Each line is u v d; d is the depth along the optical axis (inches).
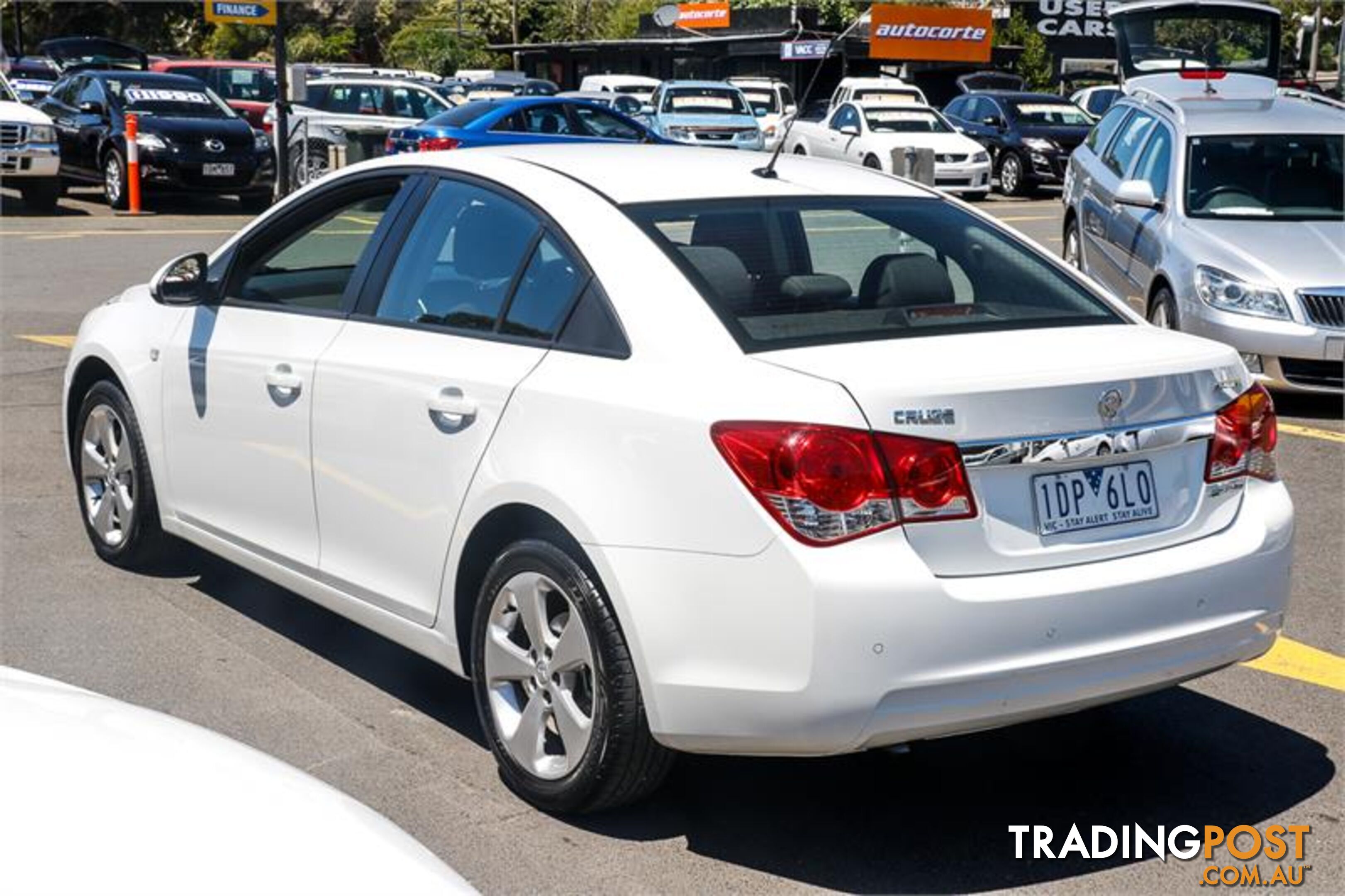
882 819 169.9
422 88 1054.4
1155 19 684.1
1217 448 166.1
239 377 212.5
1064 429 153.9
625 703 156.5
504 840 162.9
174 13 2401.6
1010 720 151.3
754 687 146.2
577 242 172.4
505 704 172.1
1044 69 1718.8
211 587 245.6
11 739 96.3
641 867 158.1
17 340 458.0
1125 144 480.7
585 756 160.7
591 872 156.8
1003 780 180.9
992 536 150.6
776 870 158.1
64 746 96.3
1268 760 187.6
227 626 228.5
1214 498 166.4
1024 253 188.4
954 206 195.8
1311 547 279.0
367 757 183.2
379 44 2620.6
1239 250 390.9
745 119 1113.4
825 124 1149.7
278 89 896.9
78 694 108.6
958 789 178.1
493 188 186.9
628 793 161.5
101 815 88.8
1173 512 163.0
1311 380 380.2
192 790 93.8
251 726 191.6
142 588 244.2
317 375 197.3
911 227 185.3
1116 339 169.0
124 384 239.8
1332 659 222.7
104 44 1478.8
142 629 226.1
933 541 147.1
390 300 193.8
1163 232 415.5
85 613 232.2
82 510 259.9
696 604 148.9
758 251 171.5
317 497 198.8
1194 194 418.9
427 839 162.6
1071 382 154.5
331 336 198.4
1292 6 1354.6
